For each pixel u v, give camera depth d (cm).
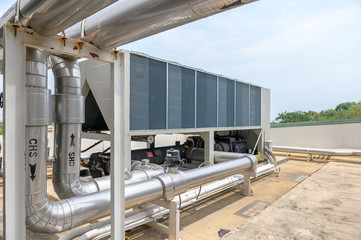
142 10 180
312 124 1537
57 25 173
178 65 625
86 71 545
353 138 1399
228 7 163
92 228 314
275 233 342
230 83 834
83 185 340
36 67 222
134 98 514
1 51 288
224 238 326
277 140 1659
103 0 155
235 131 1099
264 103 1037
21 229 175
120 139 242
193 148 810
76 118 309
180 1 163
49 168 797
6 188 167
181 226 403
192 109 671
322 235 338
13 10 218
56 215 244
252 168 557
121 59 243
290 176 802
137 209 368
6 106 166
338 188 589
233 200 539
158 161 728
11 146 169
